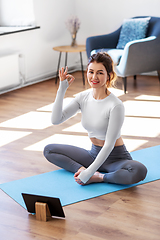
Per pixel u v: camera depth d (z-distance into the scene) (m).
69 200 1.99
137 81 5.11
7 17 5.02
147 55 4.45
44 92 4.64
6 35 4.56
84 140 2.99
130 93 4.47
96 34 5.79
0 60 4.44
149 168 2.41
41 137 3.07
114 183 2.21
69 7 5.69
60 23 5.54
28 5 4.87
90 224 1.76
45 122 3.47
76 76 5.59
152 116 3.59
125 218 1.82
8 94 4.54
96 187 2.16
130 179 2.08
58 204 1.78
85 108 2.18
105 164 2.27
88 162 2.32
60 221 1.79
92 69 2.05
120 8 5.45
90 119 2.16
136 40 4.38
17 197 2.04
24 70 4.97
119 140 2.23
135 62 4.39
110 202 1.98
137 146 2.83
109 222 1.78
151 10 5.21
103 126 2.12
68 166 2.31
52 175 2.32
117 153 2.24
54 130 3.24
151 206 1.94
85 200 2.00
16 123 3.44
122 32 4.82
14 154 2.70
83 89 4.73
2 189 2.14
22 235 1.68
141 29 4.66
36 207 1.80
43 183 2.21
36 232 1.70
